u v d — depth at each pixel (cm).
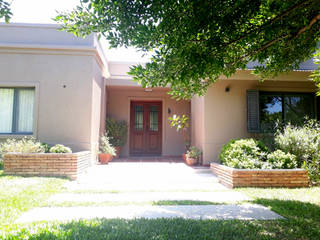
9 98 740
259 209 384
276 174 537
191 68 293
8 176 554
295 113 822
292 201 423
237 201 433
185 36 285
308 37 360
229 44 325
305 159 591
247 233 286
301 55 414
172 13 278
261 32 336
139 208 385
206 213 363
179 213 362
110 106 1068
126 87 1017
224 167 578
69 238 249
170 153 1072
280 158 575
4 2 277
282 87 810
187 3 269
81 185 559
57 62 737
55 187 502
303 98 833
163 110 1082
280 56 412
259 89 798
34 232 267
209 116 764
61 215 347
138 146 1098
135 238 258
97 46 779
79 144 721
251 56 393
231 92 776
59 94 730
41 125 717
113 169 698
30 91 745
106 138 856
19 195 426
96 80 805
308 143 606
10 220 320
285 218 342
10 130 734
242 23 307
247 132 755
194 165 760
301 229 302
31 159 587
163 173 656
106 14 293
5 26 741
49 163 588
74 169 589
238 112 771
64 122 723
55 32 752
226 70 414
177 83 335
